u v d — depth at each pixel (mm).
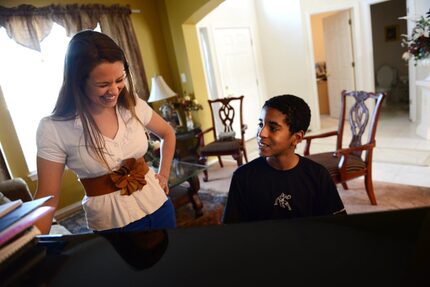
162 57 3994
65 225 2859
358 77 4875
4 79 2764
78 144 939
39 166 935
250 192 1034
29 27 2752
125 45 3436
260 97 5359
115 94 910
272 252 603
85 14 3092
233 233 688
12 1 2713
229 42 4695
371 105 4965
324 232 631
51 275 575
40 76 2959
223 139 3518
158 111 3982
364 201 2475
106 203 996
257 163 1051
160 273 580
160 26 3949
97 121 963
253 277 543
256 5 5082
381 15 6203
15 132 2789
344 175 2201
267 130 957
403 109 5574
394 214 650
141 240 695
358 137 2412
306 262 556
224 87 4656
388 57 6340
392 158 3291
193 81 3904
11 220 512
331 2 4625
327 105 6184
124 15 3451
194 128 3703
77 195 3221
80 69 846
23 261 560
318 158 2432
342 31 4918
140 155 1086
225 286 533
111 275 579
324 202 997
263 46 5258
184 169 2658
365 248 562
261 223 713
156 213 1093
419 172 2857
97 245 677
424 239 565
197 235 701
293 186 997
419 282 471
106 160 972
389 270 503
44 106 3014
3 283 521
